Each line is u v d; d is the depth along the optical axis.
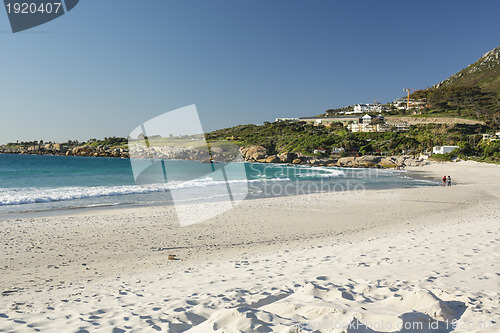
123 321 3.27
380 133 105.75
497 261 5.31
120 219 12.45
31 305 4.31
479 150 74.50
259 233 10.44
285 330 2.38
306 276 4.94
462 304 3.01
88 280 5.86
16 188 22.92
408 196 20.55
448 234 8.46
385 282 4.16
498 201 18.62
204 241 9.27
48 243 8.89
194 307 3.47
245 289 4.34
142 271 6.40
